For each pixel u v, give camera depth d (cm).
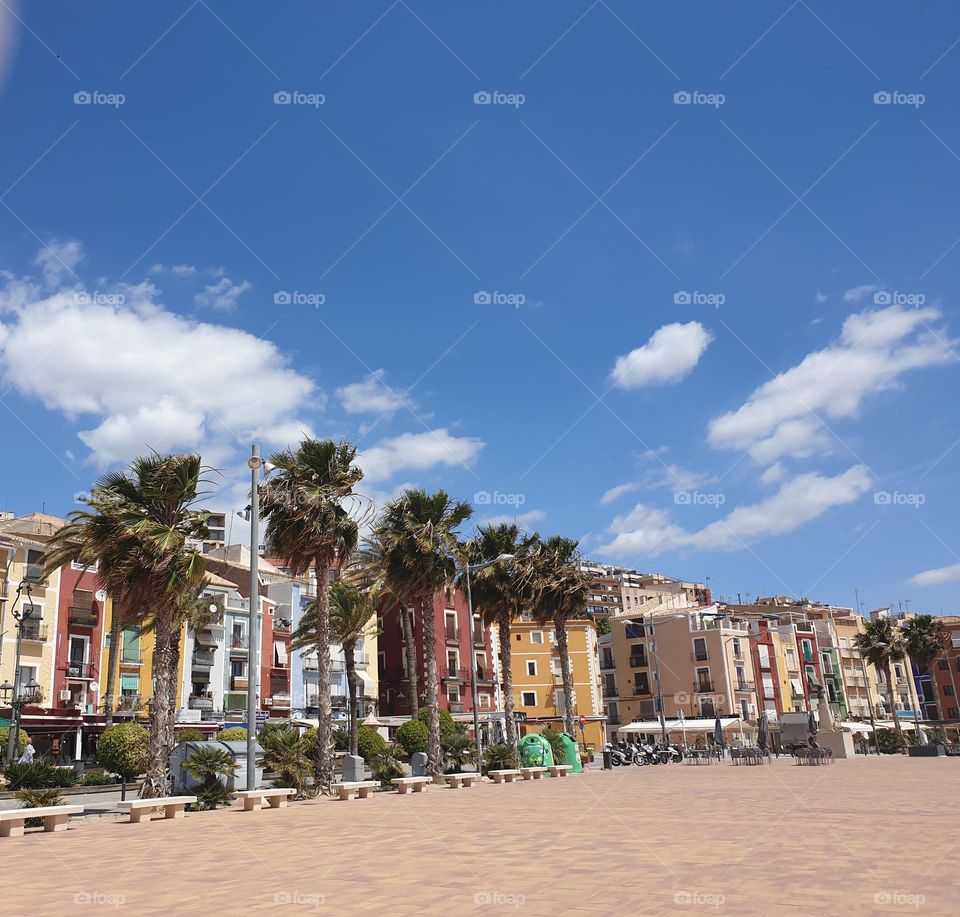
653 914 700
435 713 3412
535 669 8225
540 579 4416
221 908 778
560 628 4616
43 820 1574
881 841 1145
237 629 6084
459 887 860
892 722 10462
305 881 924
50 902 824
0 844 1334
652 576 15950
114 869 1042
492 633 7812
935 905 714
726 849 1095
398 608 7019
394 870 991
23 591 4831
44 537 5159
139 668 5462
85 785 3175
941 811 1570
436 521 3584
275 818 1758
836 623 11225
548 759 3862
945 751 5191
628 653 9338
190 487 2305
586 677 8262
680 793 2245
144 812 1769
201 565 2211
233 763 2220
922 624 9212
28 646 4803
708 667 8806
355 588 5200
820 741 5194
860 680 10850
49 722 4503
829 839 1179
